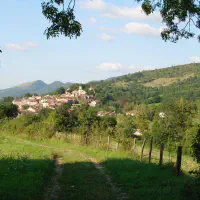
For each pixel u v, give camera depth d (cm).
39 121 4297
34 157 1784
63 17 870
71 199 924
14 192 895
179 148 1210
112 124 4962
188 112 4341
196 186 854
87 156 2245
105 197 955
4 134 4131
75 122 3841
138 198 927
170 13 990
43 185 1091
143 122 5450
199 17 973
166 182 1073
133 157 2044
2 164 1420
